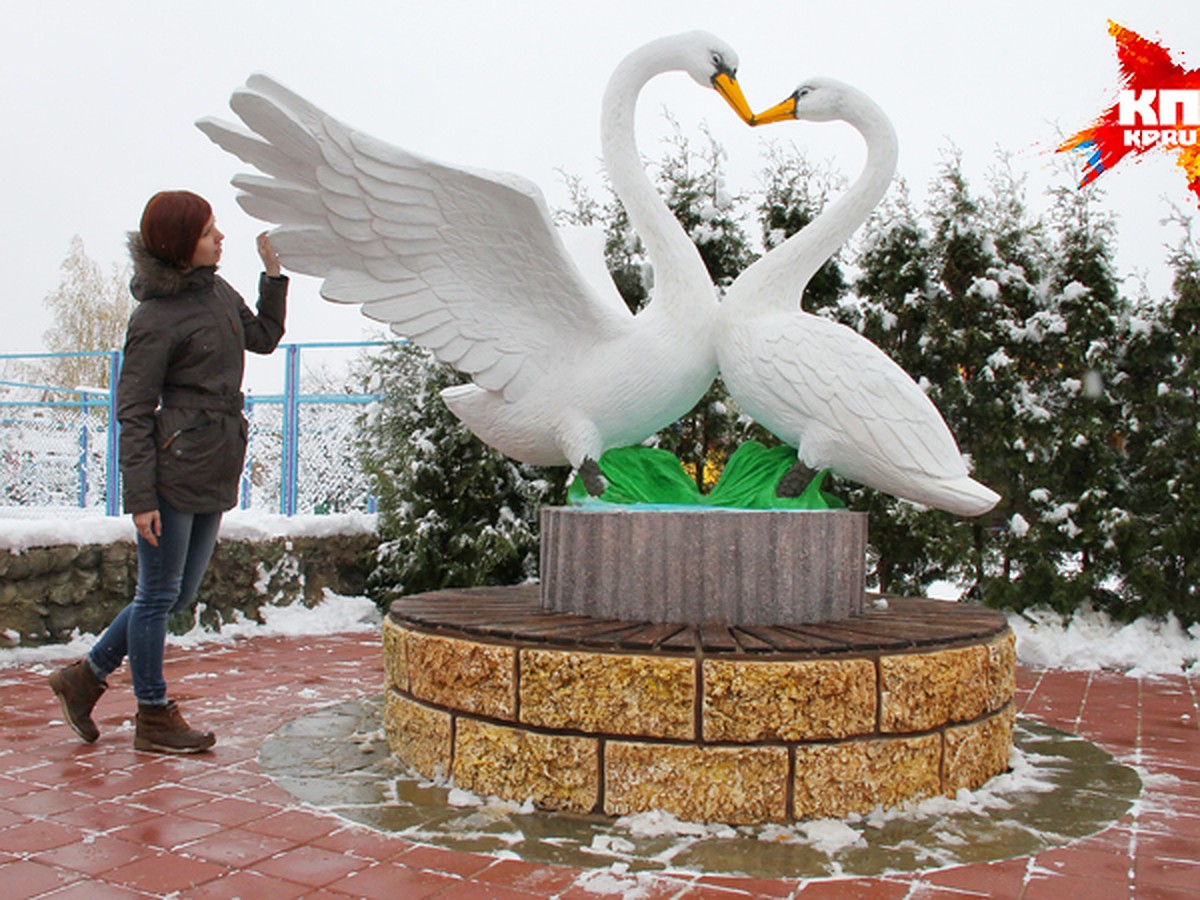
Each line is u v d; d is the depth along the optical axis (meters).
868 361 4.07
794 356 4.13
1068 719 4.81
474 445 7.59
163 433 3.65
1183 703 5.22
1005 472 7.29
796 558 3.69
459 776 3.35
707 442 7.52
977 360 7.13
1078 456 6.93
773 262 4.38
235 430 3.81
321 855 2.77
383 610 8.09
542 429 4.39
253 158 3.86
